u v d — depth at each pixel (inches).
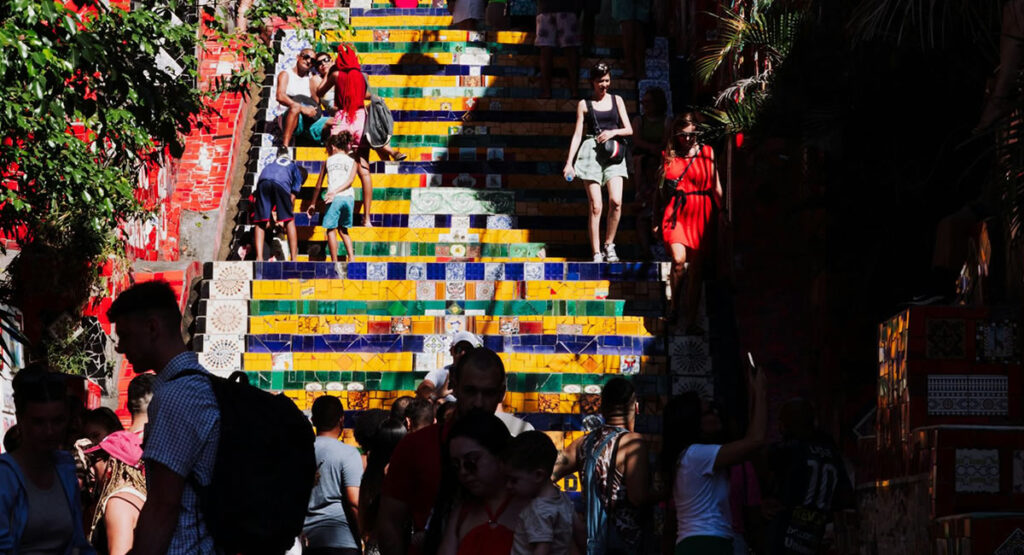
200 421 159.6
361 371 434.9
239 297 465.1
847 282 401.1
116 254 436.1
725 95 438.6
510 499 178.1
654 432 422.6
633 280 466.3
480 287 463.2
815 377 416.8
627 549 246.7
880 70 379.9
